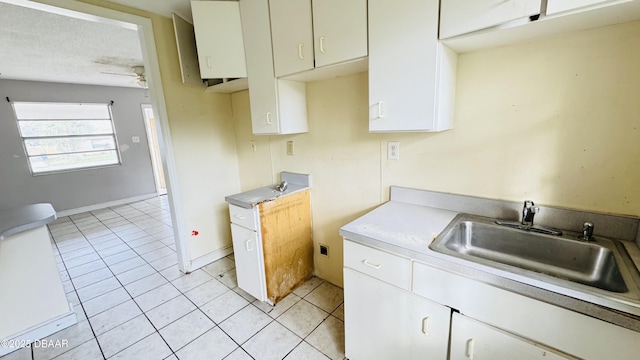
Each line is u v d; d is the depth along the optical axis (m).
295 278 2.21
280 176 2.45
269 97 1.82
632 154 1.04
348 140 1.90
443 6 1.07
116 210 4.86
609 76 1.03
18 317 1.72
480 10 1.00
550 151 1.19
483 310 0.97
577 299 0.78
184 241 2.52
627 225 1.06
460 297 1.01
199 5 1.86
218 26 1.88
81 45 2.76
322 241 2.25
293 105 1.93
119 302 2.15
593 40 1.04
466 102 1.37
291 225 2.11
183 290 2.29
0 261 1.65
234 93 2.71
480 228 1.32
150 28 2.09
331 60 1.44
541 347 0.87
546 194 1.23
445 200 1.51
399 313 1.20
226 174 2.79
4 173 4.08
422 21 1.13
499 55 1.25
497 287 0.92
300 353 1.60
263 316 1.93
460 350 1.05
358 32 1.32
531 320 0.88
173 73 2.29
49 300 1.83
